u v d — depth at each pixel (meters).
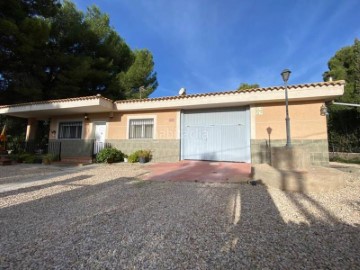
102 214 3.52
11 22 10.60
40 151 13.98
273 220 3.15
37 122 16.06
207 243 2.50
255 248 2.37
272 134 8.85
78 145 12.26
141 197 4.54
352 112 13.33
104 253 2.32
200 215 3.41
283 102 8.82
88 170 8.63
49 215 3.50
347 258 2.14
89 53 16.52
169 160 10.65
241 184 5.59
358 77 14.53
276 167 6.06
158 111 11.17
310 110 8.39
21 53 12.21
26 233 2.83
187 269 2.01
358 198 4.19
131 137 11.67
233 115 9.94
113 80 16.88
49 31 13.22
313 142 8.22
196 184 5.73
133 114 11.68
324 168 5.94
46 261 2.17
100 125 12.42
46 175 7.53
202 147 10.36
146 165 9.79
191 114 10.73
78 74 13.91
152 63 18.92
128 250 2.38
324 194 4.48
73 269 2.04
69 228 2.97
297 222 3.07
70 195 4.75
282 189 4.93
